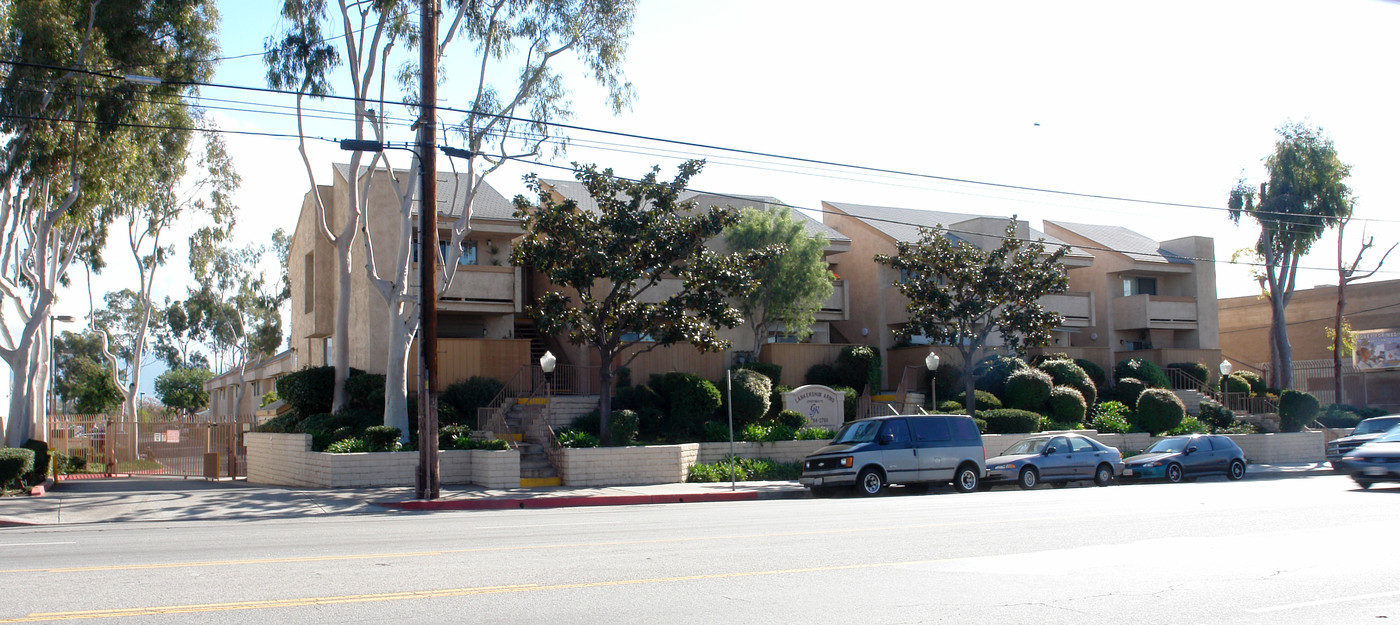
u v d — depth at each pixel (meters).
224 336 58.03
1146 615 6.89
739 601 7.34
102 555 9.95
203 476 27.06
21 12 22.39
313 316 34.31
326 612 6.88
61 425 29.25
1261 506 15.06
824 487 21.84
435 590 7.72
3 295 26.95
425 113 19.48
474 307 29.70
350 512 17.61
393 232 29.72
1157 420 32.28
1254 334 57.56
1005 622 6.66
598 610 7.00
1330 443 27.58
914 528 12.26
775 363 32.19
